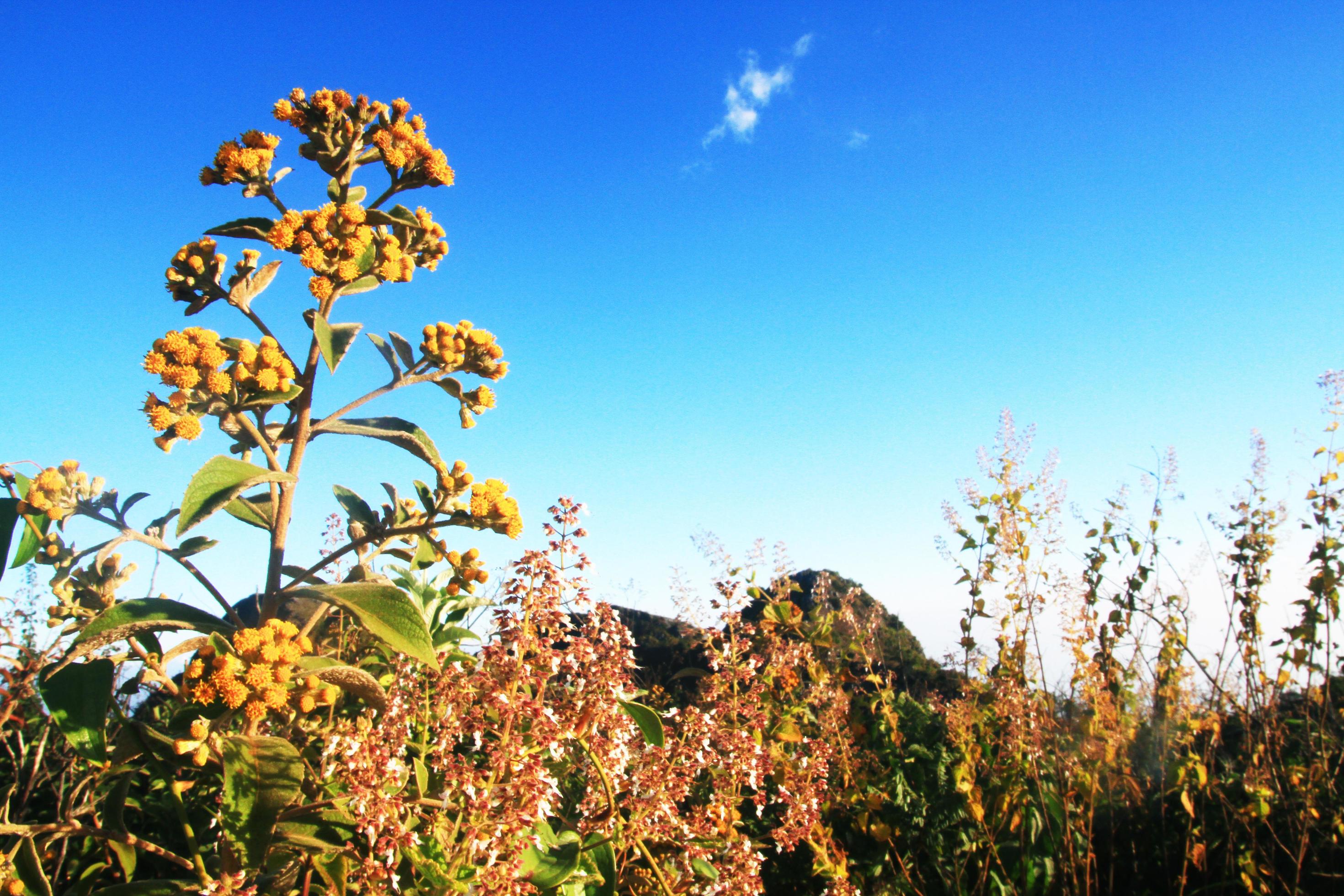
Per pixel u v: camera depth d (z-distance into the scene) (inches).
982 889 138.6
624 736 96.5
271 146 87.5
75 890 94.4
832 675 171.2
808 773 125.5
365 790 73.6
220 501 70.9
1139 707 179.9
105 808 79.7
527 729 90.0
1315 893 144.3
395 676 95.3
